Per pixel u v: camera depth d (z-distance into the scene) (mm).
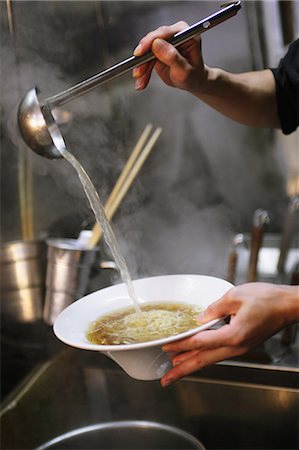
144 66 1194
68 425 1360
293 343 1394
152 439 1171
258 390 1257
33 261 1351
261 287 939
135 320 970
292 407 1238
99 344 899
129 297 1070
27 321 1373
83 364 1401
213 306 916
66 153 1076
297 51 1492
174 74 1219
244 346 908
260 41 2059
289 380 1236
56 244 1299
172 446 1153
